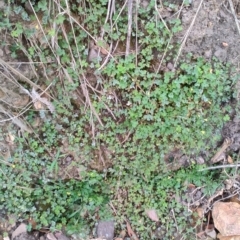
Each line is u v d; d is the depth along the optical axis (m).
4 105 0.67
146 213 0.73
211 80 0.67
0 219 0.71
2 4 0.61
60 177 0.72
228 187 0.74
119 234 0.74
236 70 0.68
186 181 0.73
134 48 0.66
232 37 0.67
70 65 0.66
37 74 0.66
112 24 0.65
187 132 0.70
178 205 0.73
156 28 0.65
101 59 0.66
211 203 0.74
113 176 0.73
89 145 0.70
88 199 0.72
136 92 0.68
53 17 0.63
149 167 0.72
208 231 0.74
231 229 0.70
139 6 0.64
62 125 0.69
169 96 0.67
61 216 0.72
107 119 0.69
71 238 0.72
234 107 0.70
